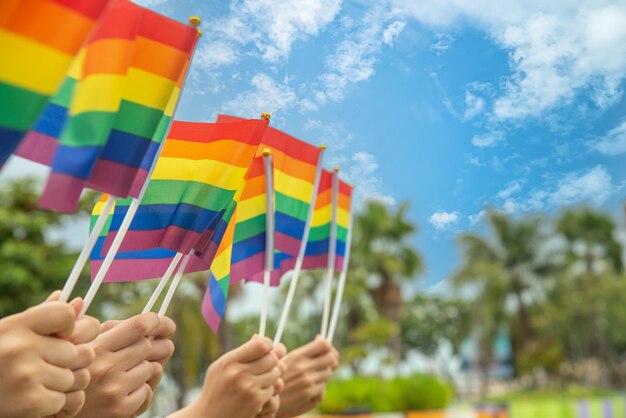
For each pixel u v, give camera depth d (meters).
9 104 1.07
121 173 1.26
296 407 2.31
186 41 1.33
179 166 1.65
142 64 1.30
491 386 42.28
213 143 1.67
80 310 1.31
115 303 15.01
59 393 1.12
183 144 1.65
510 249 37.91
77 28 1.11
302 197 2.48
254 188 2.22
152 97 1.30
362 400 12.15
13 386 1.07
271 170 2.19
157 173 1.63
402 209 32.75
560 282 39.00
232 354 1.76
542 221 37.91
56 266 14.30
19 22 1.08
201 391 1.78
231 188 1.68
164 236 1.63
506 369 43.62
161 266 1.79
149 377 1.42
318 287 29.44
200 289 23.39
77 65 1.43
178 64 1.32
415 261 32.75
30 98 1.09
